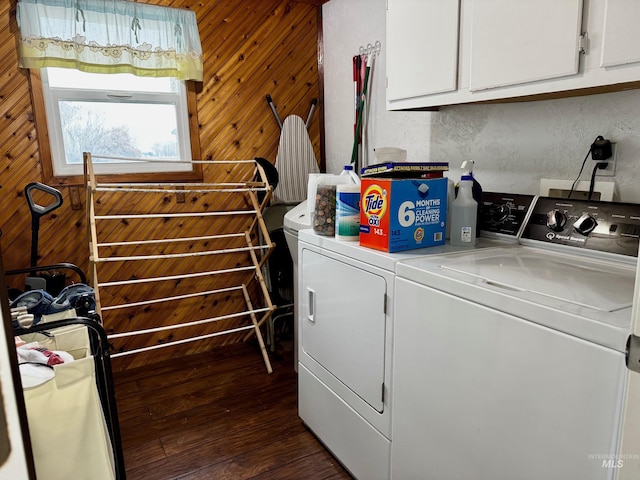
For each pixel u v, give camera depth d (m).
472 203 1.67
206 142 2.87
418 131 2.40
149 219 2.76
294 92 3.12
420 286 1.35
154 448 2.03
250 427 2.19
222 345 3.13
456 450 1.27
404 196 1.57
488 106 1.99
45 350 1.32
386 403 1.56
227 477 1.85
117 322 2.76
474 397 1.19
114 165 2.68
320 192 1.91
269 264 3.09
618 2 1.12
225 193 2.97
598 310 0.96
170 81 2.78
